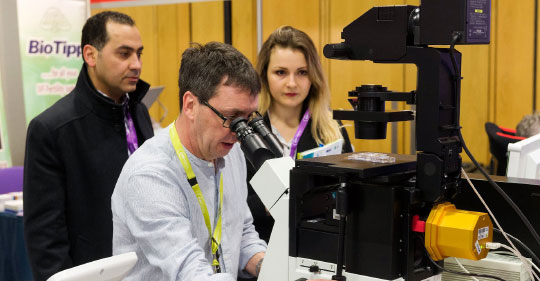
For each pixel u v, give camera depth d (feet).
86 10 11.88
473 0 3.49
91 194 6.98
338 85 14.52
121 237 4.47
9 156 11.26
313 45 7.49
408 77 13.53
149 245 4.18
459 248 3.59
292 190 4.04
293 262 4.10
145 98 11.89
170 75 18.43
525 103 13.97
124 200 4.36
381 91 3.85
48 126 6.79
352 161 4.00
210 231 4.72
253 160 3.89
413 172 3.99
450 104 3.76
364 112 3.80
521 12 13.80
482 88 14.40
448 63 3.69
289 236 4.10
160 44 18.40
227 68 4.17
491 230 3.84
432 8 3.58
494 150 9.76
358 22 3.86
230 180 5.05
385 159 4.10
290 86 7.32
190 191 4.51
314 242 4.00
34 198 6.70
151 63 18.71
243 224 5.38
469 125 14.64
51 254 6.63
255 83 4.25
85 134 7.00
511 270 4.34
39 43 11.27
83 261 6.94
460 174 3.94
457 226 3.59
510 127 14.17
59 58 11.55
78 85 7.21
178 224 4.18
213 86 4.17
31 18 11.13
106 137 7.15
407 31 3.71
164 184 4.31
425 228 3.69
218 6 16.84
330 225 3.95
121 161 7.18
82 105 7.09
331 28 14.47
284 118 7.71
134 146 7.52
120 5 13.52
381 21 3.77
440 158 3.67
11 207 9.62
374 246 3.70
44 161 6.74
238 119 4.05
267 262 4.26
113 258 3.82
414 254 3.74
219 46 4.33
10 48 11.13
